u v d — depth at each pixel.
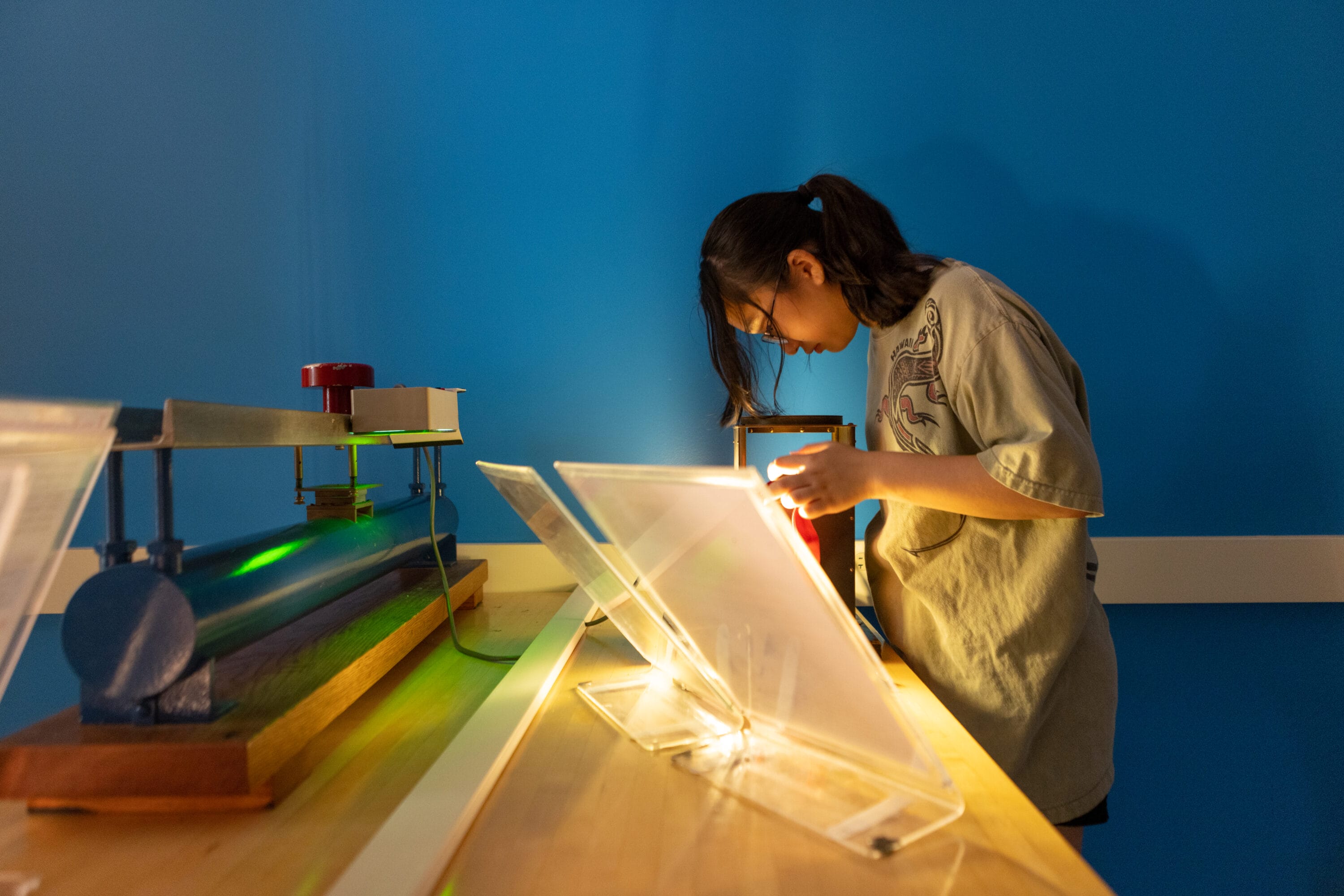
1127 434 1.54
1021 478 0.82
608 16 1.54
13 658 0.43
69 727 0.62
